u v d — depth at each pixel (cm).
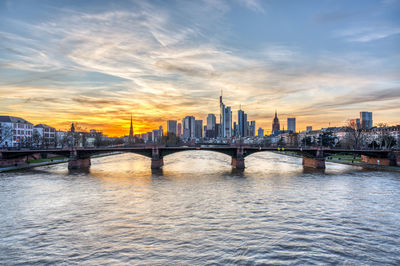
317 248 2995
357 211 4394
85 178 7925
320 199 5231
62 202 5003
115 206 4722
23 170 9469
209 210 4453
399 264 2659
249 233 3419
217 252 2892
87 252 2917
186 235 3359
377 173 8931
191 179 7800
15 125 15225
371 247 3033
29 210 4472
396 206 4709
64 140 16350
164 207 4647
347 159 13800
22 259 2773
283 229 3562
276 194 5697
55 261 2728
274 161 14350
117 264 2648
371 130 17788
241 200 5159
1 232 3500
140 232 3472
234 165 11419
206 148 10950
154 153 10688
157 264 2641
